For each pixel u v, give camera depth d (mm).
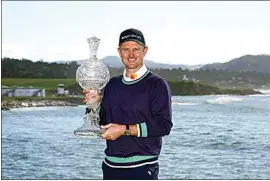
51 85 86562
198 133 30906
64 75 96812
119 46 3162
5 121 46156
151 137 3117
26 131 36469
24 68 96125
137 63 3104
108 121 3211
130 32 3104
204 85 86062
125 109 3098
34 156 20344
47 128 39250
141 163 3111
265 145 20156
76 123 44656
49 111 62312
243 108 53188
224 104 64000
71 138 30094
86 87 3309
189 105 66188
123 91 3127
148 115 3076
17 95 76688
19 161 18766
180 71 91812
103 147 23766
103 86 3326
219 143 24094
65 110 65062
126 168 3129
